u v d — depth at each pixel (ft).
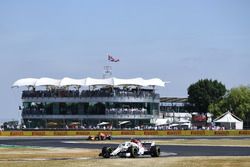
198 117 549.54
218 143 271.08
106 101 455.63
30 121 470.39
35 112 467.93
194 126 497.87
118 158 158.10
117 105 456.04
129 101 457.68
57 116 463.01
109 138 319.47
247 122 547.49
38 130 413.39
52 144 264.31
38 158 162.50
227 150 207.21
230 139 327.47
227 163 134.00
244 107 564.71
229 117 447.83
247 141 295.48
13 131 396.98
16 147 232.94
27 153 188.14
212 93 646.33
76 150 207.82
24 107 474.08
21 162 142.10
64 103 463.83
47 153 187.73
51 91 467.52
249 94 568.41
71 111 462.60
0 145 253.03
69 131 402.11
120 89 468.34
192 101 650.84
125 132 402.93
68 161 143.95
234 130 406.82
